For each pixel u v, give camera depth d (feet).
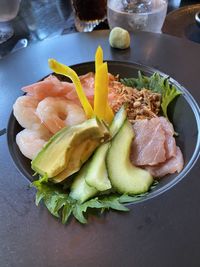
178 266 0.48
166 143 0.70
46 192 0.58
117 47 0.91
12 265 0.49
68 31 1.08
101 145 0.65
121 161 0.64
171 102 0.81
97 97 0.69
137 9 0.97
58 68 0.66
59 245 0.51
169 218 0.54
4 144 0.68
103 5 1.06
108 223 0.53
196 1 1.22
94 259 0.49
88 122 0.65
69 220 0.54
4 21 1.11
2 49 1.00
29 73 0.86
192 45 0.91
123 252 0.50
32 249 0.51
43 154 0.61
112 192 0.60
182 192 0.58
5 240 0.52
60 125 0.69
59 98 0.74
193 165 0.62
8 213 0.56
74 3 1.06
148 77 0.86
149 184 0.62
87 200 0.57
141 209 0.55
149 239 0.51
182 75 0.83
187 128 0.74
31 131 0.70
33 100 0.73
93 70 0.89
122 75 0.89
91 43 0.94
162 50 0.91
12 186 0.60
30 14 1.16
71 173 0.61
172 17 1.08
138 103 0.80
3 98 0.79
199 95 0.78
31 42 1.02
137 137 0.70
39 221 0.54
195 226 0.53
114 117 0.72
